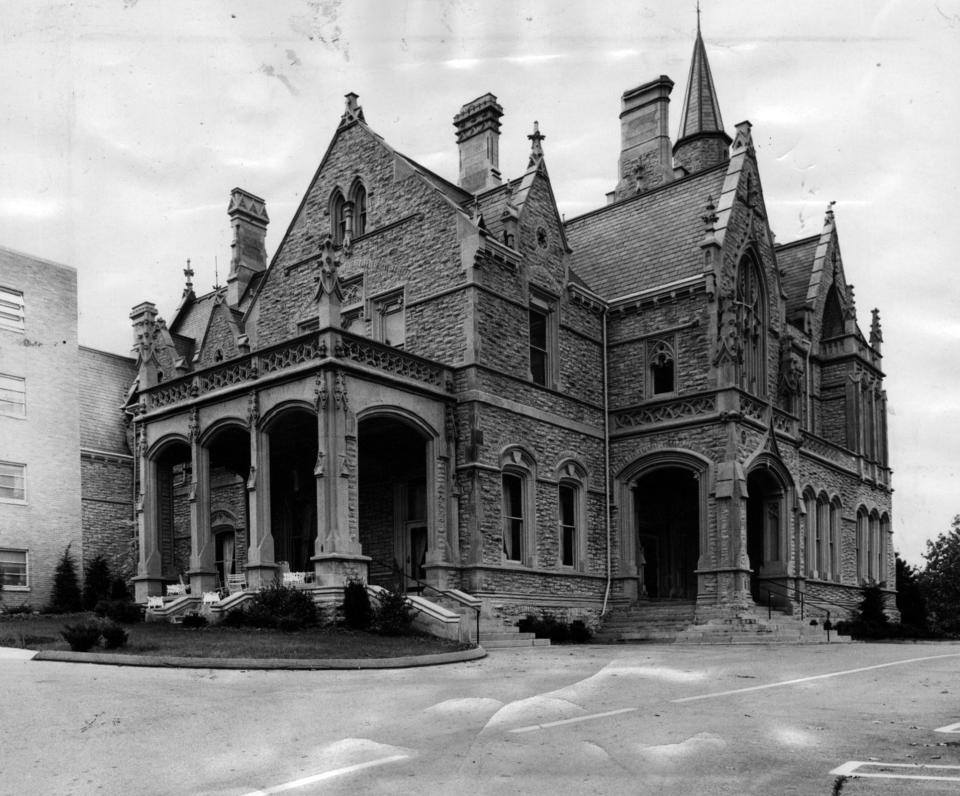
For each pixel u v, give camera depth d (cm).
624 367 3069
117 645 1627
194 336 4209
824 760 802
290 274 3095
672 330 2970
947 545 6838
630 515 2977
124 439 3956
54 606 3200
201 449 2506
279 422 2348
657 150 3991
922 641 3195
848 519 3694
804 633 2678
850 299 4053
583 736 905
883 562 4025
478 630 2211
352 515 2175
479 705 1107
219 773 770
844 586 3572
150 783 742
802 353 3703
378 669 1552
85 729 945
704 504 2817
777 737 905
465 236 2600
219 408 2461
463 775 749
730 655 1934
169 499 2734
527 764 786
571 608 2770
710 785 715
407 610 2064
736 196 3066
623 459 3011
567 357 2920
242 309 3975
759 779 733
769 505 3056
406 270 2739
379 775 751
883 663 1728
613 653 2000
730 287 2950
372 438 2598
